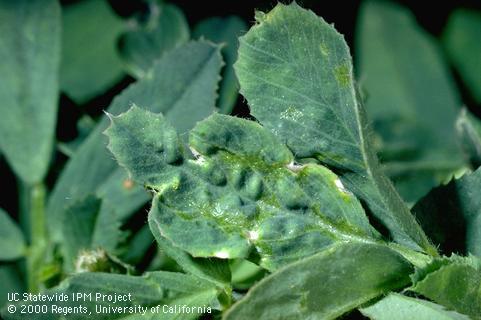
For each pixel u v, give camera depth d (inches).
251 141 4.4
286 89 4.5
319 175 4.3
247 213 4.4
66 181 6.1
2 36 6.4
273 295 4.0
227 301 4.5
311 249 4.3
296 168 4.4
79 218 5.7
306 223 4.4
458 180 4.7
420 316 4.1
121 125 4.4
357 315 4.4
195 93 5.7
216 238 4.3
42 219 6.3
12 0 6.4
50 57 6.4
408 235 4.3
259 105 4.5
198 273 4.4
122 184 6.1
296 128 4.4
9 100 6.4
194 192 4.4
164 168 4.4
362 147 4.2
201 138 4.3
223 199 4.4
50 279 5.9
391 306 4.2
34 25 6.4
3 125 6.4
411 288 4.0
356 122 4.3
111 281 4.4
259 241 4.3
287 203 4.4
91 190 6.1
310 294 4.0
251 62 4.5
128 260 5.9
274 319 4.0
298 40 4.4
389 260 4.1
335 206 4.3
